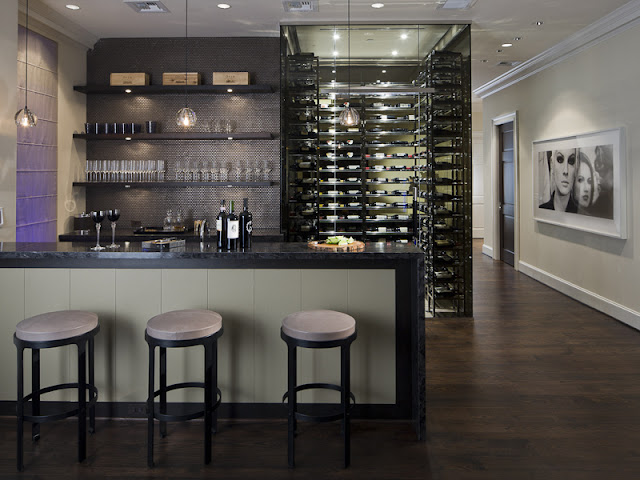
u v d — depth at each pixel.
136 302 2.81
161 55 5.28
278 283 2.79
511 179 7.88
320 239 5.12
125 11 4.48
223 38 5.26
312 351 2.78
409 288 2.77
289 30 4.92
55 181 4.81
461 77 4.92
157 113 5.33
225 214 2.89
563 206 5.89
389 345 2.79
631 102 4.47
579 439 2.52
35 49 4.46
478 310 5.28
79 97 5.21
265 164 5.07
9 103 3.57
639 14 4.23
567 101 5.76
